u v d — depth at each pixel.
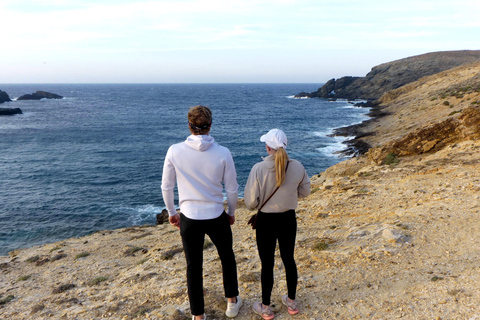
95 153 45.53
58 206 25.50
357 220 7.50
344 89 139.25
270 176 3.04
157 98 187.50
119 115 98.69
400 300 3.63
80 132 64.56
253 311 3.64
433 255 4.74
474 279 3.86
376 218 7.28
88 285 6.06
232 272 3.40
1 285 7.12
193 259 3.16
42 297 5.79
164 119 89.00
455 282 3.85
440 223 5.91
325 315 3.48
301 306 3.69
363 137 43.75
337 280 4.26
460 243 5.02
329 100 132.75
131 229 12.54
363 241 5.56
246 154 41.88
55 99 179.00
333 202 9.83
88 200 26.80
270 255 3.27
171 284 4.91
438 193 8.40
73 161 40.62
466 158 12.38
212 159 2.97
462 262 4.39
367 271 4.44
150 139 57.31
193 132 3.04
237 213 11.39
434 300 3.54
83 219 23.20
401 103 69.06
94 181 32.16
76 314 4.38
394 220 6.43
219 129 64.88
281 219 3.14
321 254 5.32
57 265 8.26
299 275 4.58
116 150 47.53
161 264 6.38
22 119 86.12
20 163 39.38
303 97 166.00
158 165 38.88
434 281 3.97
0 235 20.80
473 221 5.79
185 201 3.03
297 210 9.89
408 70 124.50
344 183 12.73
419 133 18.19
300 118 78.69
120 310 4.28
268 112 97.94
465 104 37.31
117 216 23.64
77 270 7.47
